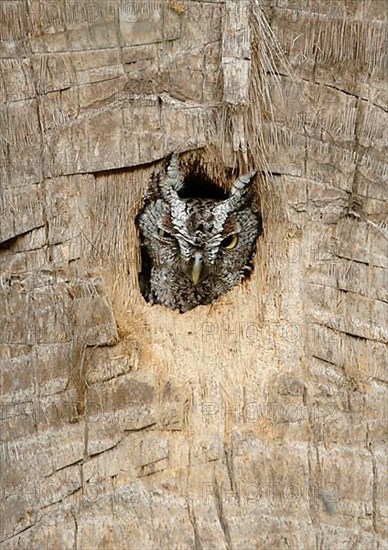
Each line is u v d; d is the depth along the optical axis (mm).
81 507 4027
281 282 4215
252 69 3914
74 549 3986
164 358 4234
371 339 4008
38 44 3814
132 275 4320
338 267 4051
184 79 3990
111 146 4008
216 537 4031
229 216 4312
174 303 4438
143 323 4305
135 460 4105
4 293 3896
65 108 3914
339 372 4074
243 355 4250
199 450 4117
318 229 4082
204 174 4336
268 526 4051
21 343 3932
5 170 3850
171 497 4090
